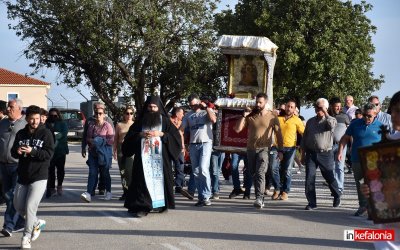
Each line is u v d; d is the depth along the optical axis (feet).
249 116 40.09
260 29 129.80
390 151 16.76
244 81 49.49
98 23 122.31
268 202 43.01
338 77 128.67
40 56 126.31
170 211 38.45
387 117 38.99
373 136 35.22
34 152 27.45
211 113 40.83
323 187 54.49
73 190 50.16
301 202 43.21
